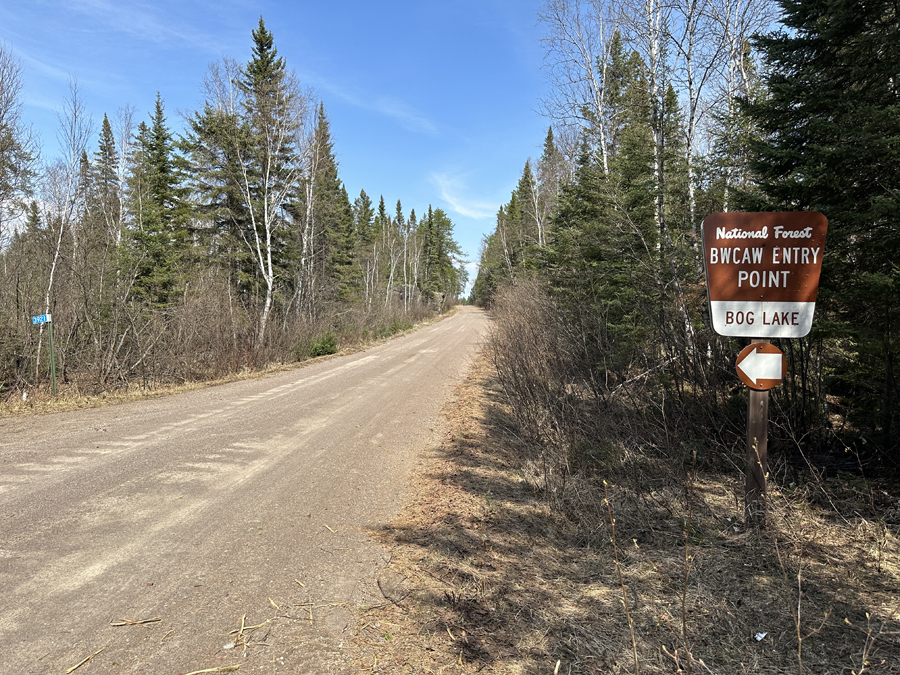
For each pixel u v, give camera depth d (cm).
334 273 3678
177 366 1538
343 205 3912
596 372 813
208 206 2706
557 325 962
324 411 1071
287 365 1977
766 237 418
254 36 2220
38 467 668
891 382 505
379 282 5044
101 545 439
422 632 317
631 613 326
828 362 647
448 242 8338
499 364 997
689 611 323
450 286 8688
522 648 297
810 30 543
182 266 2403
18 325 1420
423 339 3189
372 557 425
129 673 274
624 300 934
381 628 321
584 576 380
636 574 375
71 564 403
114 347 1507
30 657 287
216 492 580
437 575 392
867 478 512
